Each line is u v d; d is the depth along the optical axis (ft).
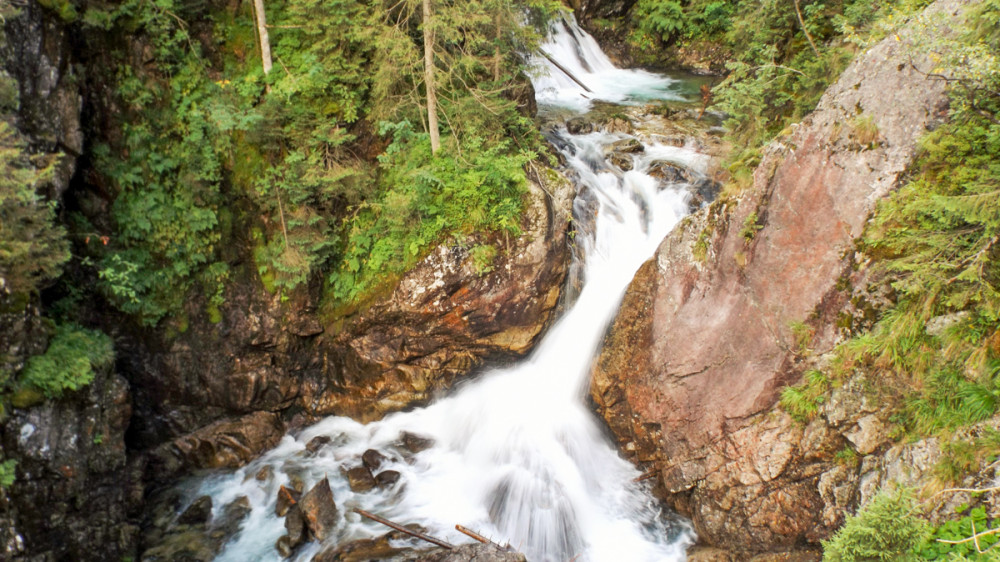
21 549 26.86
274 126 36.99
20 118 29.55
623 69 69.21
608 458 37.47
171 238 36.78
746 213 31.71
